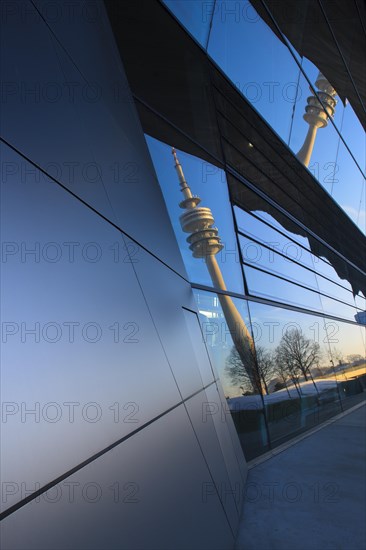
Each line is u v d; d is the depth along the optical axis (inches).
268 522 218.8
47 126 113.3
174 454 138.9
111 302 120.6
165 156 305.3
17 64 104.5
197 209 351.9
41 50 124.1
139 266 169.2
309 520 217.3
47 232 94.0
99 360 101.5
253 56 426.0
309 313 586.2
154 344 153.9
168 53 300.4
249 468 337.1
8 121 92.1
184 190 332.2
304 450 385.7
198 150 366.6
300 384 508.1
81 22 183.6
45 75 120.7
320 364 592.1
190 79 331.9
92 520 78.2
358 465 317.4
